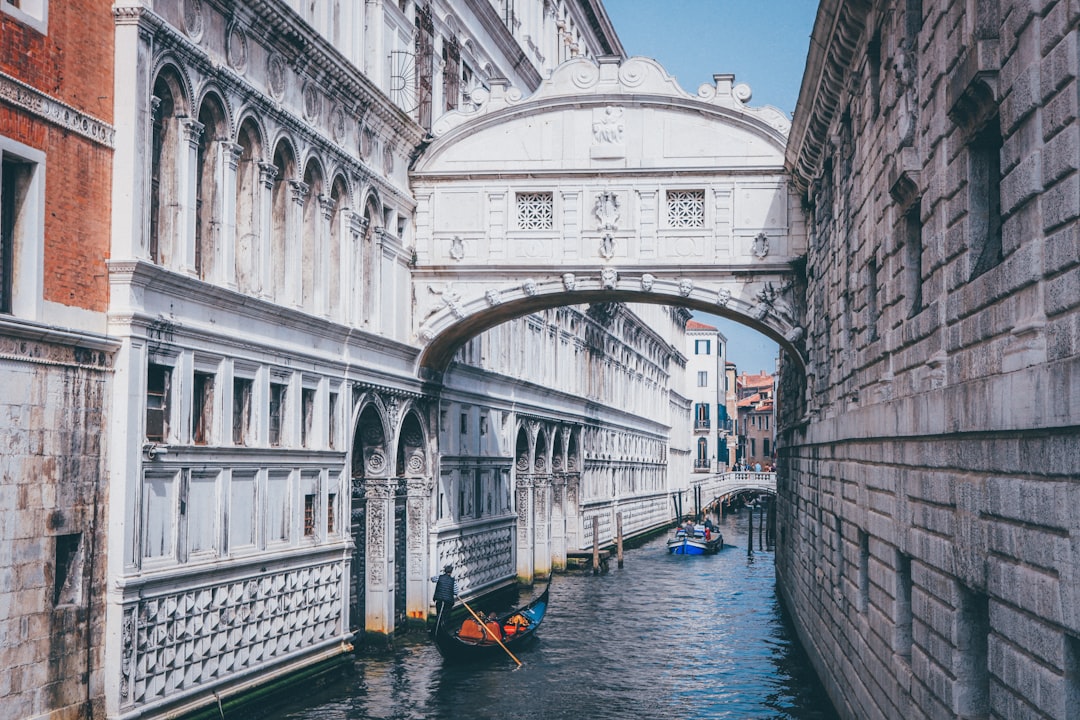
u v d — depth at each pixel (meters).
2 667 13.41
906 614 14.12
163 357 16.47
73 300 14.78
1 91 13.41
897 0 13.99
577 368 46.78
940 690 11.55
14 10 13.66
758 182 26.30
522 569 38.34
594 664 27.17
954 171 11.26
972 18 10.31
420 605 27.94
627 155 26.59
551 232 26.75
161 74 16.66
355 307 23.94
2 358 13.41
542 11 44.28
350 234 23.62
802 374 27.00
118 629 15.27
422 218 27.25
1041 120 8.40
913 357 13.30
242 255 19.56
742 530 80.75
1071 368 7.45
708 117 26.39
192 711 17.16
